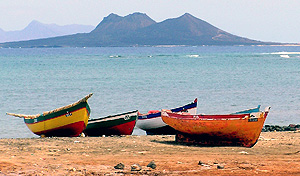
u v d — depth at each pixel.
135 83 120.69
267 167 26.55
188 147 34.72
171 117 37.38
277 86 110.81
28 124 45.38
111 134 46.19
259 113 34.44
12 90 100.88
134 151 32.19
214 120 34.94
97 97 89.44
